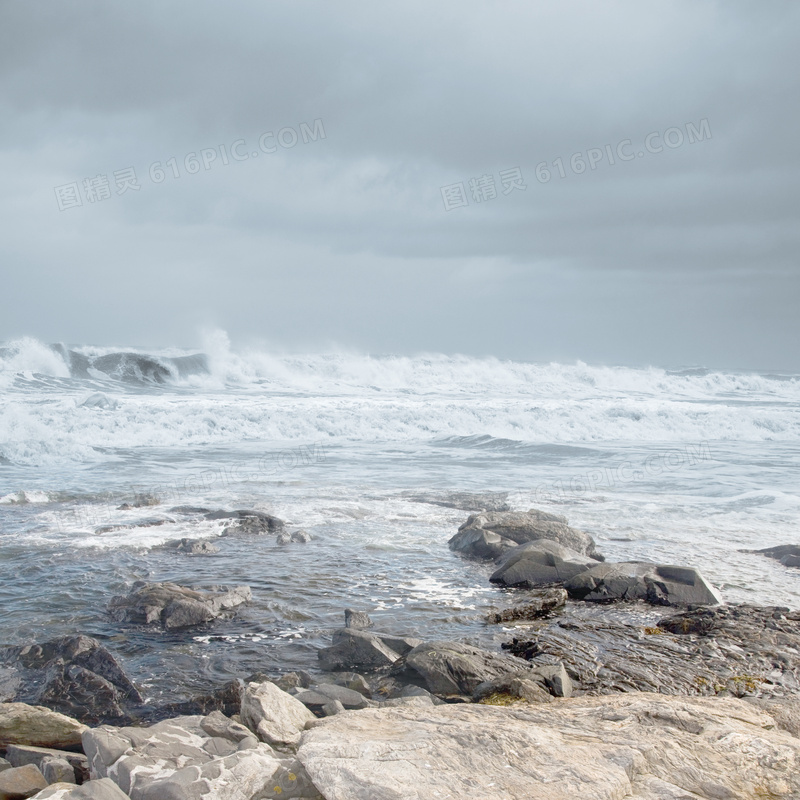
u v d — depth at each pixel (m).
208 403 27.59
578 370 48.62
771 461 19.47
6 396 28.41
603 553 10.79
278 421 23.31
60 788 3.78
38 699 6.00
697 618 8.05
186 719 4.94
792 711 5.02
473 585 9.45
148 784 3.88
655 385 46.88
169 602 8.09
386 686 6.42
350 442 22.22
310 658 7.07
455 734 4.08
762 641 7.38
